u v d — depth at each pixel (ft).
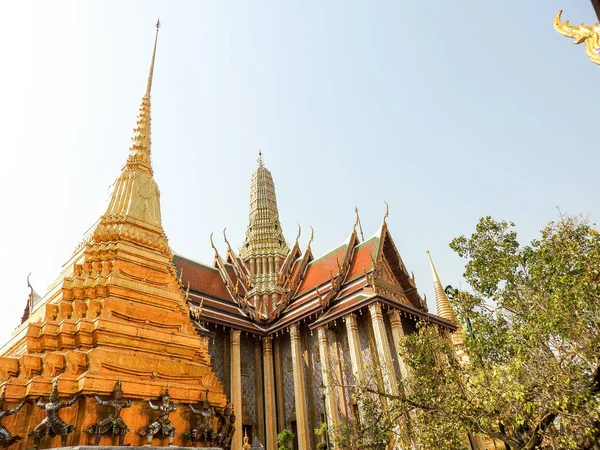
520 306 40.55
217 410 42.91
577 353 35.04
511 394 34.81
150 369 39.22
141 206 54.70
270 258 149.28
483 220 46.55
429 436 44.47
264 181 179.52
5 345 43.27
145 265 48.37
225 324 106.63
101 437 32.71
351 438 70.49
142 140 61.77
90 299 41.93
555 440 38.55
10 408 31.91
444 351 53.72
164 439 36.09
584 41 22.03
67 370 35.01
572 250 36.91
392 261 116.88
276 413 107.65
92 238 48.70
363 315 103.24
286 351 114.52
